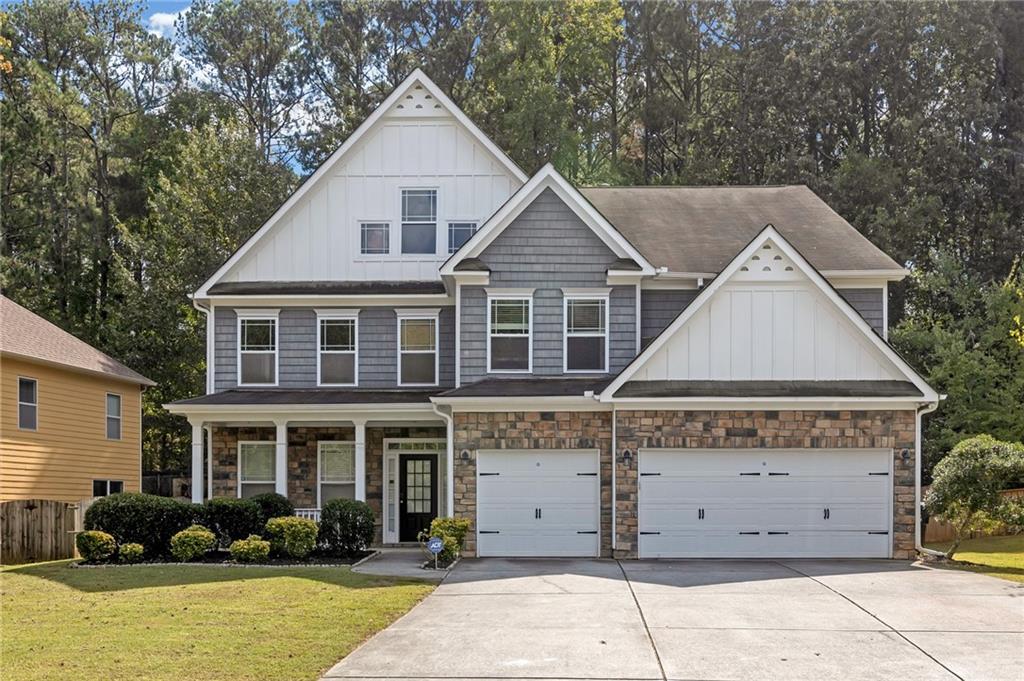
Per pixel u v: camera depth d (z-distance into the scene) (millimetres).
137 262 39500
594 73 44156
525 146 39250
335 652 10266
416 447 22812
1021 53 40438
